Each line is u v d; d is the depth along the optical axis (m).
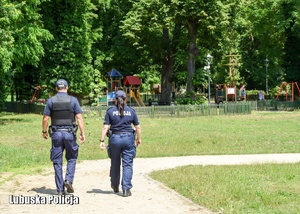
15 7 43.25
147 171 20.84
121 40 83.50
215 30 74.19
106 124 15.30
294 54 81.50
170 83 81.06
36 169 20.98
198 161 24.39
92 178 19.22
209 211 12.71
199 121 53.34
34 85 71.25
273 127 45.66
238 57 92.25
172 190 15.77
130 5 81.38
